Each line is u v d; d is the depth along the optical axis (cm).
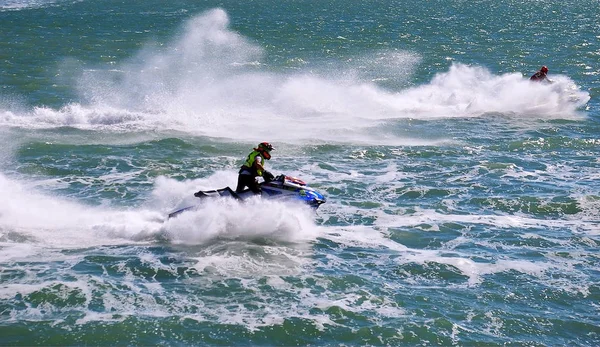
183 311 3045
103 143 5784
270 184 3966
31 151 5503
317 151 5659
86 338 2825
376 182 4888
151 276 3369
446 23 18612
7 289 3172
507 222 4181
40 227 3916
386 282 3375
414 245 3831
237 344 2823
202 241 3797
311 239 3872
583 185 4878
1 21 17162
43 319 2942
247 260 3575
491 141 6103
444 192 4691
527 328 3005
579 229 4088
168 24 17675
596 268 3575
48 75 9694
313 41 14612
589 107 7612
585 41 14250
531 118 7038
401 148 5788
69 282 3256
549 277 3466
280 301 3156
